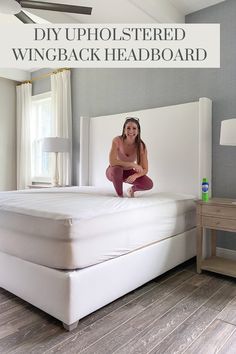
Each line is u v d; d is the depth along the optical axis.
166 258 2.38
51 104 4.70
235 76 2.90
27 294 1.81
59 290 1.59
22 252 1.84
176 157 3.18
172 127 3.20
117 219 1.88
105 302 1.79
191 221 2.77
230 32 2.95
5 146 5.25
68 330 1.60
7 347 1.45
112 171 2.73
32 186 4.86
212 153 3.05
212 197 2.99
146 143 3.44
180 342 1.50
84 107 4.33
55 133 4.62
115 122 3.77
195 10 3.17
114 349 1.44
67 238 1.58
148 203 2.21
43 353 1.41
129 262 1.97
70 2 2.92
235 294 2.12
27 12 3.02
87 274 1.66
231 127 2.39
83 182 4.07
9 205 1.96
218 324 1.69
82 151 4.06
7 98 5.26
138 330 1.61
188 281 2.37
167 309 1.87
